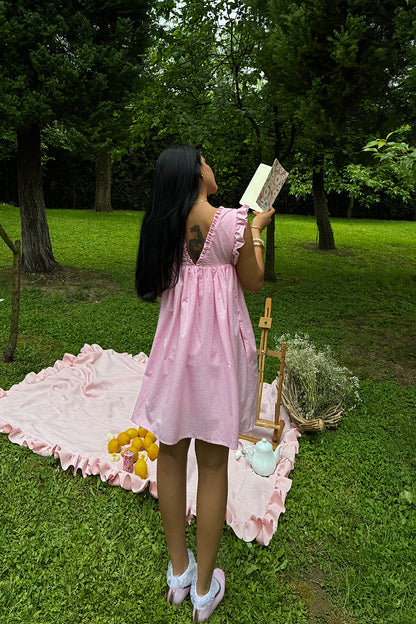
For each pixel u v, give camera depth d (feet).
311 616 5.84
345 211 65.98
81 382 11.48
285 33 16.26
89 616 5.64
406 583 6.31
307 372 10.62
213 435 5.05
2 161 53.57
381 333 17.17
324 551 6.85
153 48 22.15
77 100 17.76
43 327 15.72
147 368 5.56
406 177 11.68
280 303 20.65
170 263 5.12
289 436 9.53
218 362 5.06
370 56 14.88
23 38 16.43
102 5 17.97
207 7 20.63
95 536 6.81
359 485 8.37
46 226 23.08
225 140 23.48
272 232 24.66
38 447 8.80
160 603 5.80
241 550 6.70
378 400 11.82
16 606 5.67
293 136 22.03
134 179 60.80
